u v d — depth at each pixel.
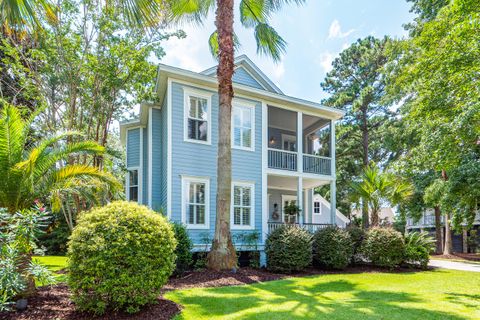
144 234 4.80
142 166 13.79
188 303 5.37
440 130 7.37
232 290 6.56
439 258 16.78
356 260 11.52
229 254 8.50
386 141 19.48
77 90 12.14
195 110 11.06
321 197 25.83
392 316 4.86
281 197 16.44
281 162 13.02
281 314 4.80
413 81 8.12
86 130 13.16
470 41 6.20
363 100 22.17
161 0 5.52
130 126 14.24
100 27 11.10
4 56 12.53
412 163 12.96
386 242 10.94
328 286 7.43
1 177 4.90
